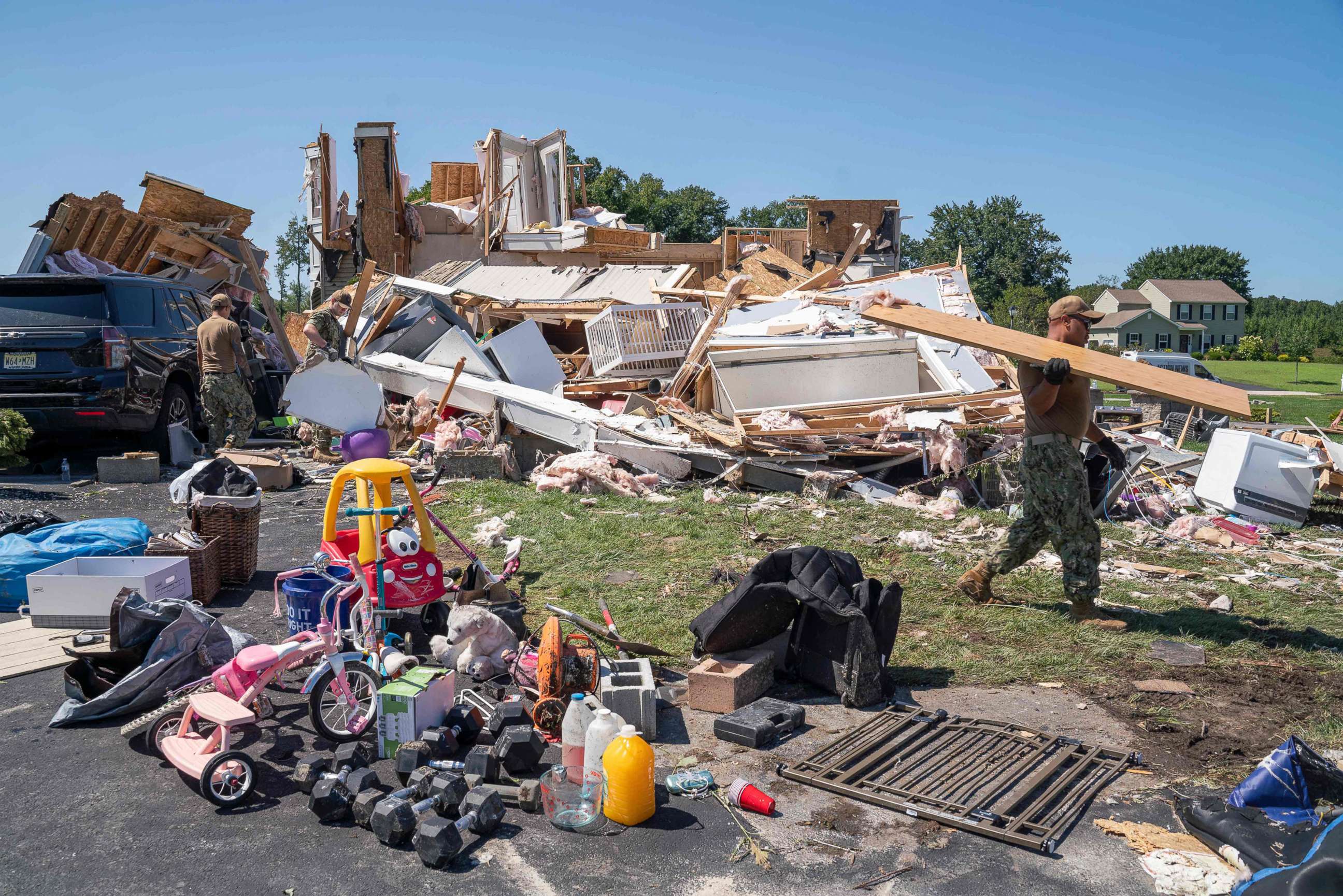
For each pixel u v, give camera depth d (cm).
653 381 1288
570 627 559
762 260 2069
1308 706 467
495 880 319
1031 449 586
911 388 1162
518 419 1141
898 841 344
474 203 2719
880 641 481
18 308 1031
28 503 876
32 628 541
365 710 432
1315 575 750
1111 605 629
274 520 866
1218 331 11575
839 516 884
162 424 1125
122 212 1588
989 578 620
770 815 362
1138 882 319
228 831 348
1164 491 1031
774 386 1131
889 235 2852
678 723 445
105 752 412
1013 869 326
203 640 459
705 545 765
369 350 1338
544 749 406
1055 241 10362
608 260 2206
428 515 551
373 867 326
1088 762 402
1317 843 292
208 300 1291
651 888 314
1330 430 1348
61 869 323
